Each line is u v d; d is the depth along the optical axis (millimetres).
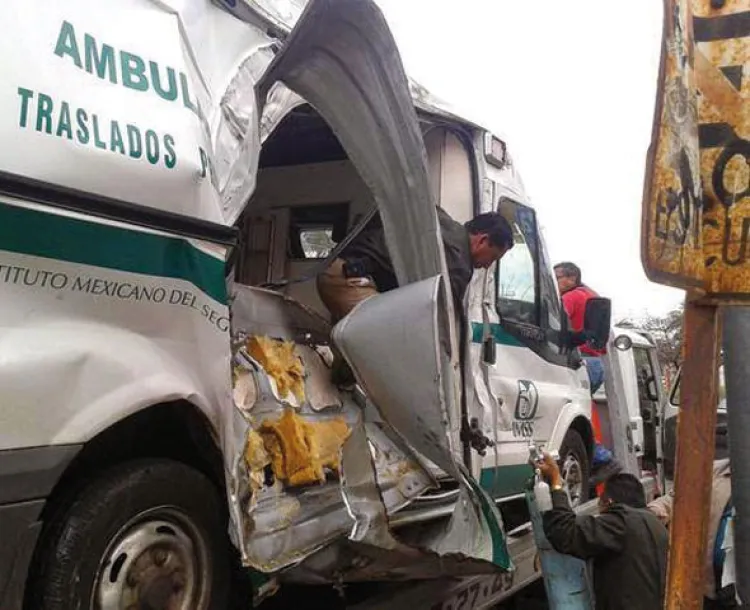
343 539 3086
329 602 3730
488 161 4980
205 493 2762
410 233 3344
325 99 3314
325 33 2951
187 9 2854
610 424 7258
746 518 2287
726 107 2006
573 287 7852
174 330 2574
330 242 4840
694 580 1998
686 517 2012
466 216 4812
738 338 2289
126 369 2383
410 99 3086
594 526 3943
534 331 5480
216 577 2799
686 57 1902
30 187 2158
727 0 2006
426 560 3359
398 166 3295
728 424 2318
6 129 2131
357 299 3613
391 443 3648
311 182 4949
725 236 2008
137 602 2539
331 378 3512
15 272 2141
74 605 2330
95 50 2439
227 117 2896
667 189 1810
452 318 3389
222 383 2703
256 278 4996
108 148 2373
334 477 3219
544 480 4238
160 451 2793
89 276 2312
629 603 3871
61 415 2215
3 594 2115
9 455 2098
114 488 2469
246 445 2867
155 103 2572
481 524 3236
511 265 5230
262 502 2877
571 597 4102
